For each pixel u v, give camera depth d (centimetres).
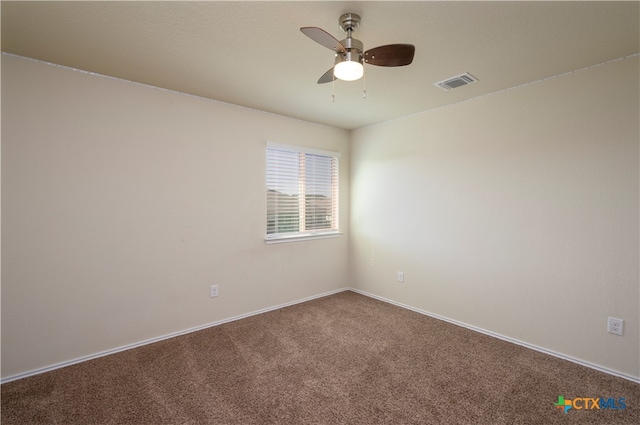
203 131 295
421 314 339
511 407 186
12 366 213
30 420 174
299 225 379
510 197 270
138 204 261
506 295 275
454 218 311
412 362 237
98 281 244
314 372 223
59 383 209
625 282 215
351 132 425
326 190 408
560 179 243
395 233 370
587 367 229
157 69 233
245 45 199
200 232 295
